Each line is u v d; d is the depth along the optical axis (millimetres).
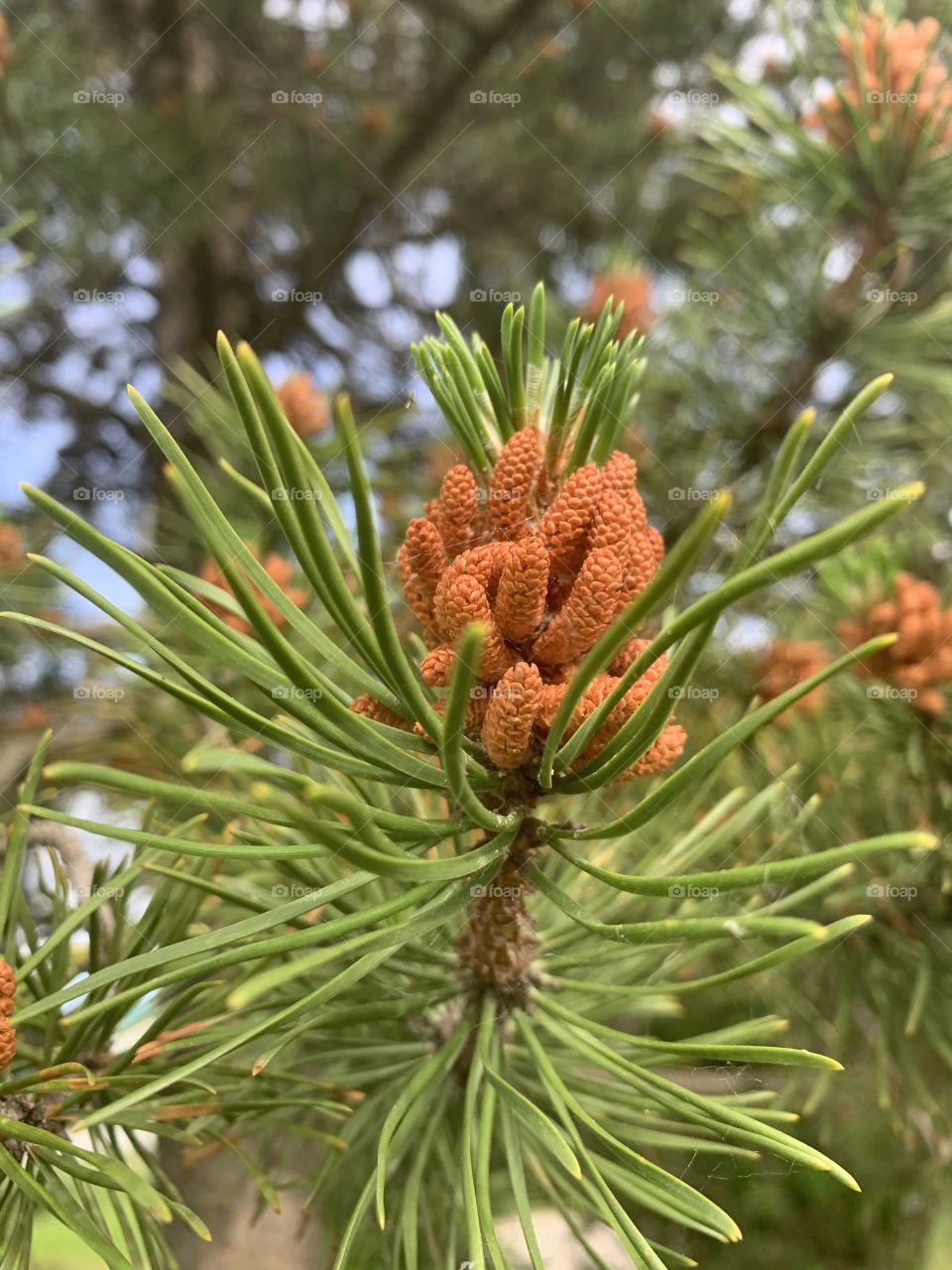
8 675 231
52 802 165
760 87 188
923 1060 169
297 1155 158
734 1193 236
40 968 95
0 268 151
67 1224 75
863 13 186
